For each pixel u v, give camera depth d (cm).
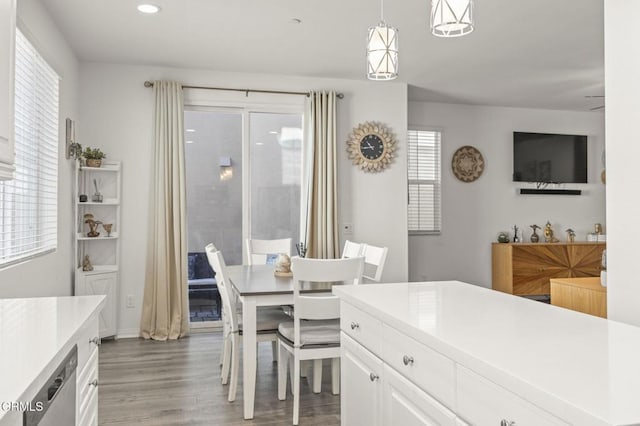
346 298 203
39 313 165
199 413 297
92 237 462
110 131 488
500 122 700
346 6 364
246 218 533
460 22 180
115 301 473
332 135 537
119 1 353
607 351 119
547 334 136
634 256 178
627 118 181
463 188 688
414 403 148
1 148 169
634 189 178
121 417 290
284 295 298
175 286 487
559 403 89
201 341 470
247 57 477
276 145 545
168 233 486
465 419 121
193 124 521
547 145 713
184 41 433
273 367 392
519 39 435
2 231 289
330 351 291
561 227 725
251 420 288
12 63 180
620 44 183
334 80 552
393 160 567
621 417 81
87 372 165
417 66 511
